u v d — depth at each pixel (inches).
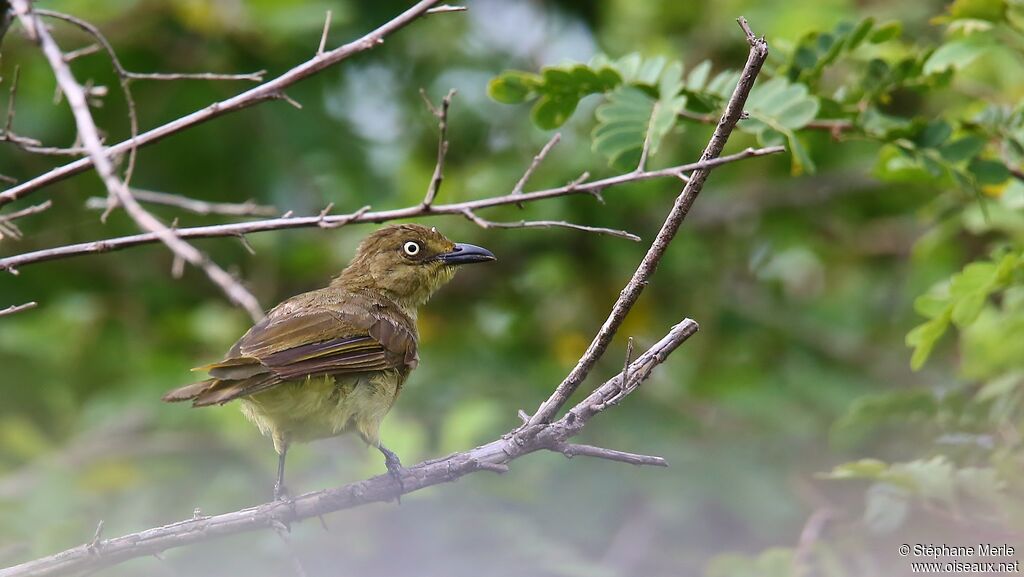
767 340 619.5
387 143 640.4
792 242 659.4
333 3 588.7
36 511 514.0
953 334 597.6
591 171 587.8
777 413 576.7
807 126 389.1
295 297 408.2
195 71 585.0
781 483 551.5
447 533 513.7
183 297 646.5
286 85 282.5
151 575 474.3
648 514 559.5
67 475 534.6
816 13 564.7
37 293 620.1
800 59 386.3
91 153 209.2
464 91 655.8
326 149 606.9
